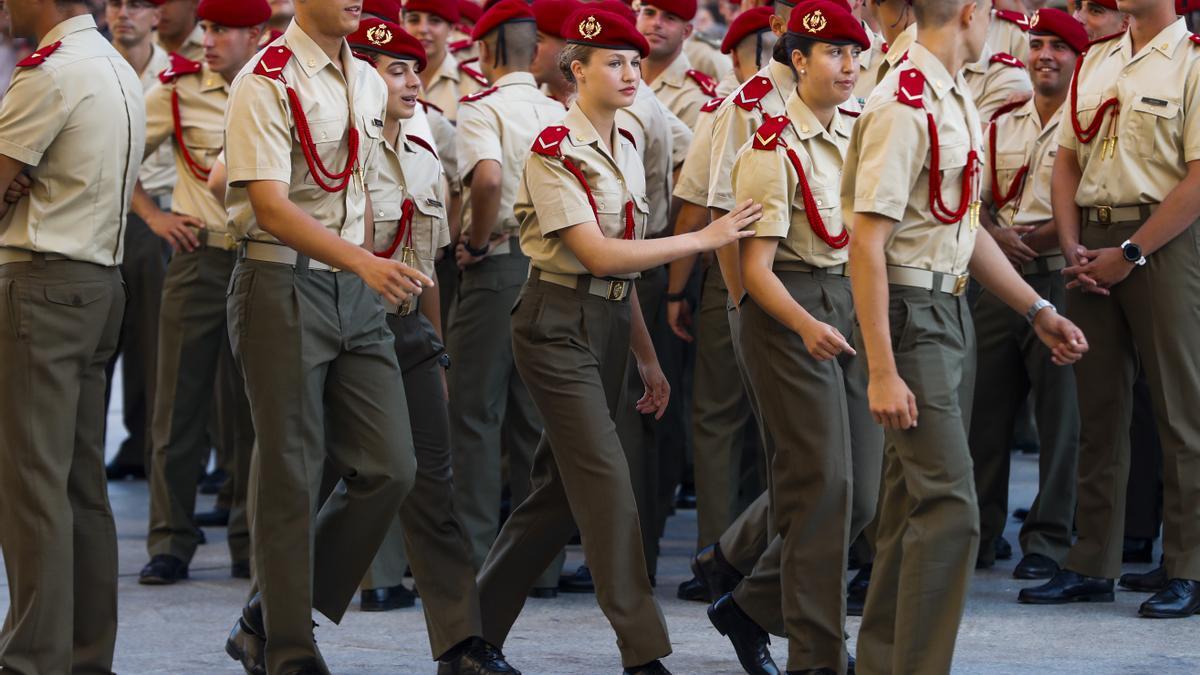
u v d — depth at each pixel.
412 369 17.03
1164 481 19.45
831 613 15.48
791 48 15.88
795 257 15.87
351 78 15.47
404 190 17.86
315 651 15.65
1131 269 19.11
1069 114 19.88
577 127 15.93
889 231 13.76
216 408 30.34
